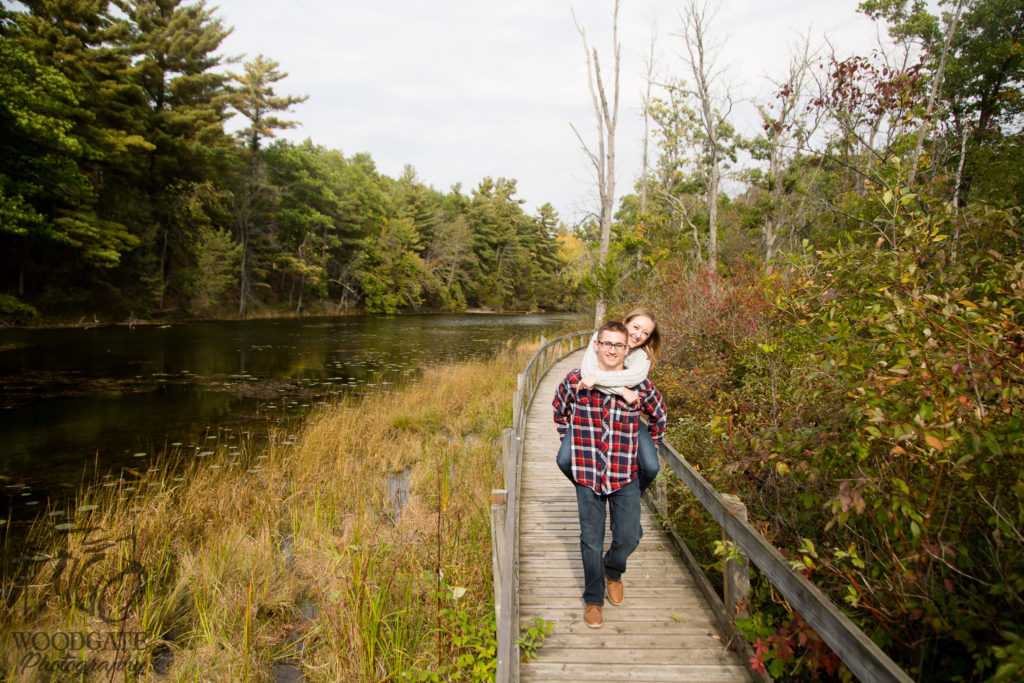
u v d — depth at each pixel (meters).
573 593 3.68
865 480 2.30
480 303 69.50
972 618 2.21
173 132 33.34
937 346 2.33
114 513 6.07
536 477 6.45
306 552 5.36
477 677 3.50
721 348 8.52
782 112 19.05
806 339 3.59
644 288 16.59
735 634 2.97
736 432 4.42
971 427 2.34
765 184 22.84
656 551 4.27
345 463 7.86
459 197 77.06
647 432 3.23
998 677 1.58
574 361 16.67
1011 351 2.29
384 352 21.66
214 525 5.86
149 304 32.00
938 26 12.12
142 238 30.97
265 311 40.50
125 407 11.46
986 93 12.86
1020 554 2.13
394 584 4.64
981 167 9.80
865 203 7.61
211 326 30.38
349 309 49.25
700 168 26.17
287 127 46.31
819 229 15.27
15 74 20.50
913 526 2.14
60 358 17.09
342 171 57.25
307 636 4.18
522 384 7.18
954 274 2.91
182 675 3.75
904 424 2.14
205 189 34.47
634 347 3.17
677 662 2.92
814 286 3.43
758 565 2.56
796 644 2.73
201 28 35.56
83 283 29.22
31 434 9.44
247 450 8.66
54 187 24.58
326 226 48.62
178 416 10.80
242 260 38.41
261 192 41.41
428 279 58.84
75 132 25.53
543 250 80.62
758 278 8.38
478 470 7.40
